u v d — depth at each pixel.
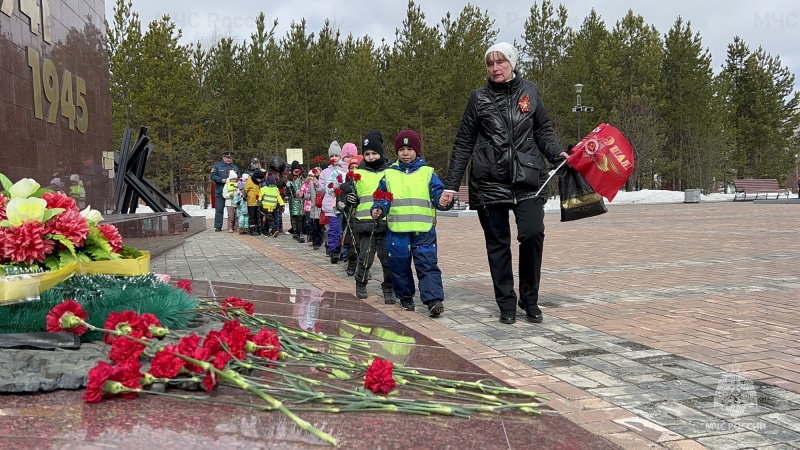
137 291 3.09
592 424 2.80
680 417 2.89
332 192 9.07
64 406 1.92
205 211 30.83
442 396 2.36
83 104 9.78
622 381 3.42
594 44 42.69
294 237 14.50
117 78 31.05
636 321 4.90
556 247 10.84
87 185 9.85
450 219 22.36
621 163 4.66
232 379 2.06
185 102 31.59
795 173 59.22
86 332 2.74
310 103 36.50
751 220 17.34
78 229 3.01
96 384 1.95
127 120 31.52
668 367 3.67
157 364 2.11
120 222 7.45
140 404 1.97
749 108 49.69
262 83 34.94
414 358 2.95
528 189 4.80
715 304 5.50
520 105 4.81
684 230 14.22
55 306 2.62
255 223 16.38
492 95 4.87
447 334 4.56
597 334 4.50
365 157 6.16
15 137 7.37
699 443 2.59
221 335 2.35
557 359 3.86
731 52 50.78
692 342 4.22
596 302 5.73
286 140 35.62
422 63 33.31
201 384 2.16
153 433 1.71
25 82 7.68
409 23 33.59
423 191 5.28
